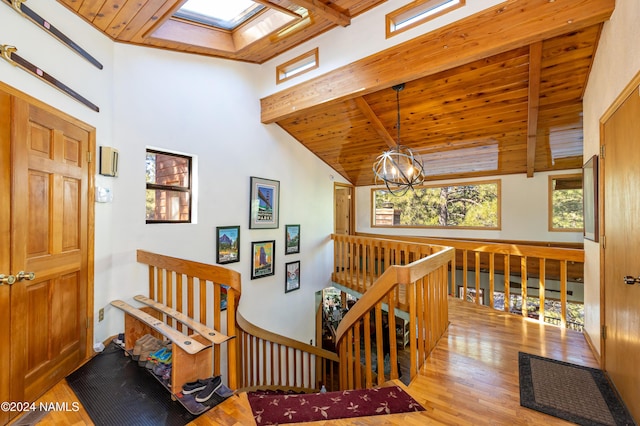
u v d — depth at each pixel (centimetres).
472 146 464
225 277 217
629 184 185
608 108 224
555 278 504
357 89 350
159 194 347
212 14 346
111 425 174
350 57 355
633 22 178
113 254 294
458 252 593
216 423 176
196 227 378
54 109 218
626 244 191
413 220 658
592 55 271
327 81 378
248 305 446
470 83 338
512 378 226
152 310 318
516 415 184
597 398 201
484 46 267
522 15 249
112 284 293
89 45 262
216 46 376
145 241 326
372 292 250
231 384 213
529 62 289
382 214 699
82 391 207
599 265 251
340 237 589
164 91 344
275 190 491
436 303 291
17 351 181
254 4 332
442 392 208
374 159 579
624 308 196
